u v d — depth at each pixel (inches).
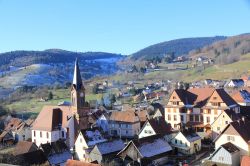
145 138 3432.6
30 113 7603.4
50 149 3331.7
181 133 3627.0
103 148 3378.4
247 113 4397.1
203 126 4365.2
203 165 3021.7
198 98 4650.6
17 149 3673.7
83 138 3713.1
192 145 3617.1
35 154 3120.1
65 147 3447.3
